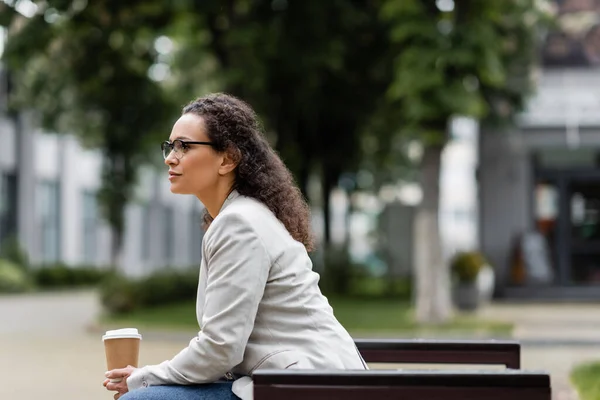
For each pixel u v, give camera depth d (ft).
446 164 191.52
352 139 103.45
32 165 141.49
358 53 87.20
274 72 79.82
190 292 97.71
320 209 115.75
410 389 10.60
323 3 75.97
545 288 96.53
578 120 96.43
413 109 62.23
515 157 97.96
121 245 125.90
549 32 96.58
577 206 98.53
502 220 98.17
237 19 74.13
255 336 12.46
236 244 12.23
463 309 81.61
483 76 63.05
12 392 38.11
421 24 62.28
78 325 73.61
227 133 13.09
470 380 10.51
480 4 64.18
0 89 131.95
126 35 74.38
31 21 63.93
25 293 126.31
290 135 94.63
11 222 138.72
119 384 12.82
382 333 61.87
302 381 10.75
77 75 83.76
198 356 12.03
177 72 94.43
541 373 10.48
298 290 12.49
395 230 116.57
